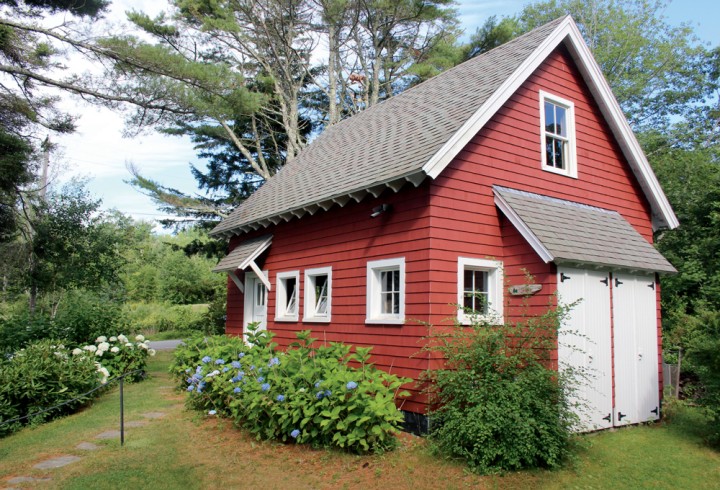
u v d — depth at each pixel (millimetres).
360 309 9844
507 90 9273
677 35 29953
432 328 8180
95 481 6250
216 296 30406
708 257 14594
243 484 6270
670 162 18641
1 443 8023
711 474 6715
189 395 10070
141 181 24859
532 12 34500
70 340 12695
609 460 7203
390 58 28500
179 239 60188
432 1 24922
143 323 34688
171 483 6219
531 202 9414
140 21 21109
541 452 6770
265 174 26172
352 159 11703
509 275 9039
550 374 7008
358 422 6969
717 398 8039
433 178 8289
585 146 11070
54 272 19266
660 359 10055
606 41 30672
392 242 9203
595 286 8953
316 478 6453
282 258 12836
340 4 24281
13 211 17031
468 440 6938
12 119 15992
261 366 8492
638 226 11938
